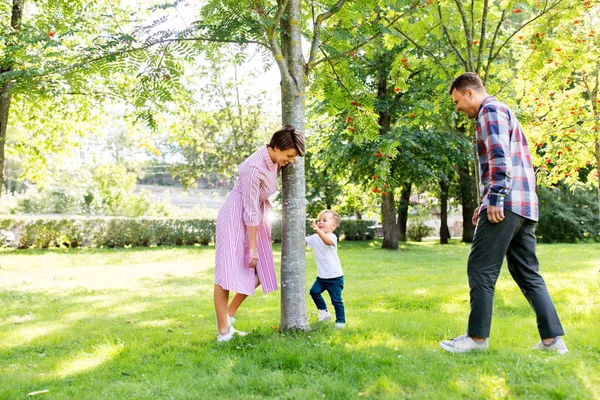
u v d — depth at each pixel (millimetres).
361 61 5082
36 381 2721
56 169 14328
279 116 21438
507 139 2797
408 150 14273
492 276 2883
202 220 18844
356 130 4898
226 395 2412
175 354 3238
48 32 4828
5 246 15461
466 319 4211
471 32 6188
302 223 3811
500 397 2121
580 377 2301
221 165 22031
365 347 3145
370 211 23531
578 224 20297
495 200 2758
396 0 4770
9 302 6070
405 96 13836
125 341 3713
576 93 9547
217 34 3545
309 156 19969
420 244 20312
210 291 7117
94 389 2541
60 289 7367
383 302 5523
